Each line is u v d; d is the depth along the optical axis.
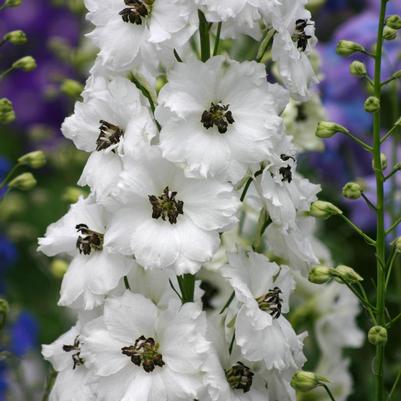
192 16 0.89
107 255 0.92
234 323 0.93
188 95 0.89
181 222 0.90
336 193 1.26
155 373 0.90
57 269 1.08
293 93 0.92
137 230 0.89
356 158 1.28
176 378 0.89
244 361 0.92
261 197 0.92
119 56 0.90
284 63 0.91
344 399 1.11
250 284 0.92
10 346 1.18
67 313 1.24
